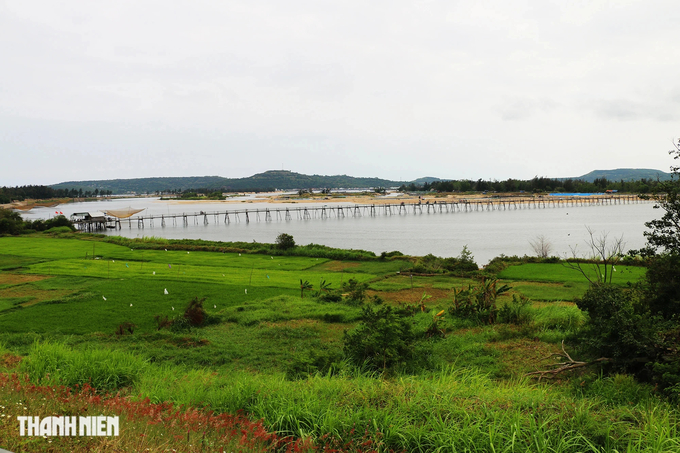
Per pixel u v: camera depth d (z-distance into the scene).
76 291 33.47
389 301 32.28
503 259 51.28
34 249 59.75
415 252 73.56
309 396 8.87
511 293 33.66
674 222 18.30
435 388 9.40
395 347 16.20
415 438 7.32
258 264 50.56
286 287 36.81
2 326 23.94
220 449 6.43
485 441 7.11
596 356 14.37
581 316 21.53
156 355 18.52
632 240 82.25
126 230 116.25
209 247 62.62
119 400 8.17
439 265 47.69
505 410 8.25
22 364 12.41
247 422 7.74
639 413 8.64
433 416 7.89
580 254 66.81
